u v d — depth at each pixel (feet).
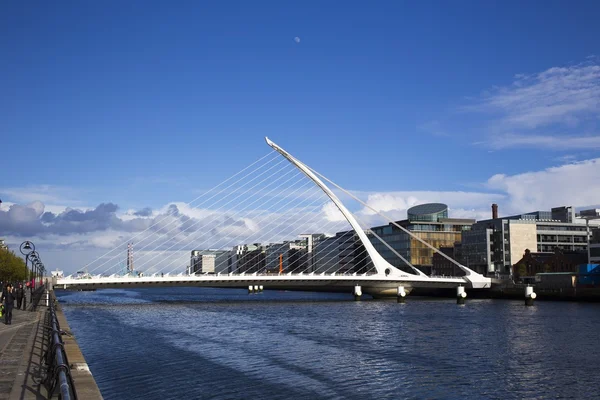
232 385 104.88
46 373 63.62
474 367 125.59
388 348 152.15
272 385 105.40
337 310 300.61
